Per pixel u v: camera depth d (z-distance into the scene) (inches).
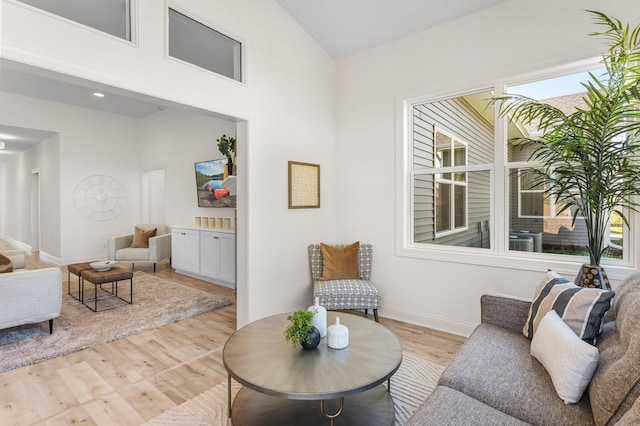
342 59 153.9
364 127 146.9
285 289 133.7
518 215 114.9
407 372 95.0
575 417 49.9
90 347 111.9
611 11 94.3
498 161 116.5
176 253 222.4
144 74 88.9
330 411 70.7
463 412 50.2
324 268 138.5
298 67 137.3
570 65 101.9
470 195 124.3
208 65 106.1
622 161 84.0
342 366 63.4
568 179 88.1
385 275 141.3
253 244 121.0
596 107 79.4
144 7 89.2
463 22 120.0
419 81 130.6
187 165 241.0
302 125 139.6
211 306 154.3
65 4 76.4
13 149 317.1
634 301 57.1
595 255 85.0
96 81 80.0
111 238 235.6
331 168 155.4
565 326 62.6
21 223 345.7
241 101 115.2
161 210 292.0
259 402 74.5
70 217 250.4
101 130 265.9
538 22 105.6
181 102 97.3
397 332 124.8
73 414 77.3
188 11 99.0
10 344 112.4
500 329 81.5
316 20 132.9
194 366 99.7
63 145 246.4
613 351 54.2
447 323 125.0
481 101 121.7
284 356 67.5
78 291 174.9
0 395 84.6
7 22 67.0
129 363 101.4
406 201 137.2
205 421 74.4
